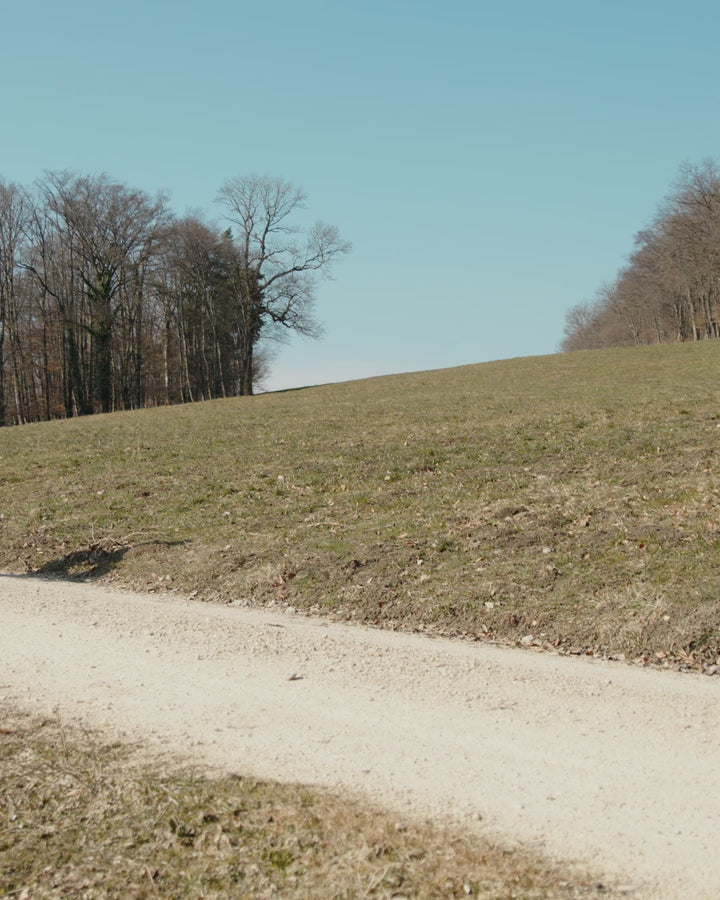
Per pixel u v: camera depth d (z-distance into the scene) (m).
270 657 7.95
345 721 6.37
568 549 10.77
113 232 53.91
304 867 4.46
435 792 5.23
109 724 6.35
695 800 5.07
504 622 8.77
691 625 8.00
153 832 4.83
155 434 26.20
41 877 4.50
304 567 11.05
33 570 12.43
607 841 4.64
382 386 41.66
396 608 9.48
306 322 60.78
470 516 12.88
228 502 15.46
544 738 6.00
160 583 11.27
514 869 4.39
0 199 52.44
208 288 62.50
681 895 4.17
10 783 5.42
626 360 41.72
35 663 7.84
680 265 66.25
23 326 57.25
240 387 63.22
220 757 5.75
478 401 28.44
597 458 16.38
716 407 21.12
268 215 59.34
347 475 17.00
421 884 4.28
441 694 6.90
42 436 28.34
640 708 6.50
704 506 11.95
